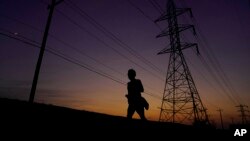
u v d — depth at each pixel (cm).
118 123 452
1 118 264
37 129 281
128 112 568
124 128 442
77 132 324
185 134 681
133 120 527
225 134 934
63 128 314
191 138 680
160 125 621
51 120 320
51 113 341
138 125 509
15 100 323
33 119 298
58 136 289
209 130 866
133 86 580
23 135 256
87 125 363
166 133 579
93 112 447
